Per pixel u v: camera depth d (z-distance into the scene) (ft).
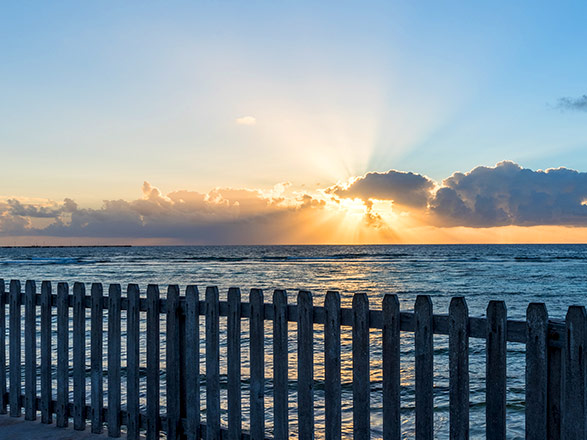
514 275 170.09
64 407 17.63
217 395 14.65
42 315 18.13
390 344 11.94
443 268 218.79
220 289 117.19
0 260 358.84
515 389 32.63
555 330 10.09
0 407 19.13
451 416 11.19
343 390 31.86
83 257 430.61
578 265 237.66
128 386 16.30
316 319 13.07
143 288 115.85
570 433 9.86
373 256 407.03
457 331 11.13
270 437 13.88
